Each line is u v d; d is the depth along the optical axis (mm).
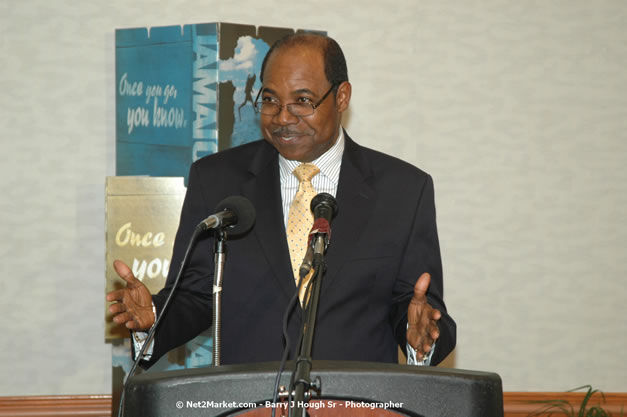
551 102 4297
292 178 2348
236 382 1233
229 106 3381
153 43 3506
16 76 3936
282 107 2109
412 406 1247
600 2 4305
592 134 4332
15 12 3924
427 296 2242
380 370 1260
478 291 4281
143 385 1220
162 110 3498
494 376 1284
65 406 3965
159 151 3516
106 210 3273
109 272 3295
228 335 2236
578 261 4340
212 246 2273
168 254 3312
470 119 4250
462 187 4254
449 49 4219
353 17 4141
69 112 3988
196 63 3391
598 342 4355
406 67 4195
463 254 4266
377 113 4180
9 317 3949
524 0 4250
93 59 3990
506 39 4250
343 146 2385
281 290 2178
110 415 3998
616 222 4359
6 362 3947
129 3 3986
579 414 3998
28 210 3963
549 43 4281
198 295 2271
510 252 4297
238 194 2314
